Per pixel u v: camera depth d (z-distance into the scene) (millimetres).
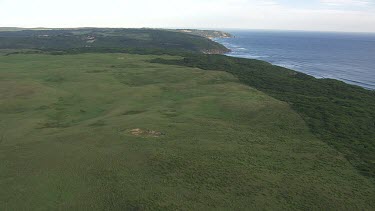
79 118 54375
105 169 33219
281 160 36062
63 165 34312
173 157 35469
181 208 26453
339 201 28000
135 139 41312
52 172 32812
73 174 32312
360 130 46719
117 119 50719
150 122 47906
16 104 60844
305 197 28578
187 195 28406
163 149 37781
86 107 60531
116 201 27516
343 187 30453
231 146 39344
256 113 53562
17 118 53375
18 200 27953
